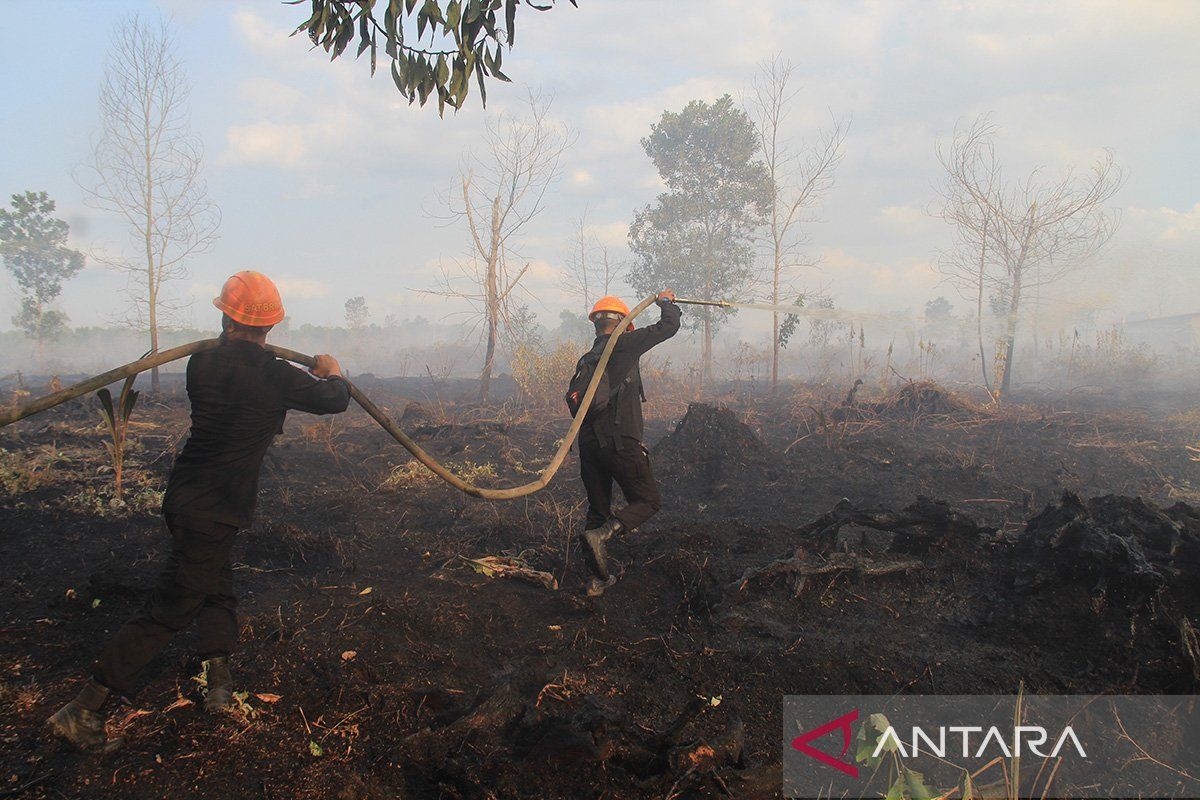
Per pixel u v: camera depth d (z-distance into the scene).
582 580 4.61
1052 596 4.04
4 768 2.60
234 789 2.60
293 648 3.52
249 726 2.92
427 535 5.57
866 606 4.22
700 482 7.57
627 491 4.42
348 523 5.80
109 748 2.73
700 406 8.41
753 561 4.79
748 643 3.75
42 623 3.77
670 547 5.00
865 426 10.18
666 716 3.19
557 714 3.12
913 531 4.81
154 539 5.27
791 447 8.73
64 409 10.18
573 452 8.78
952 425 10.48
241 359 3.00
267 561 4.86
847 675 3.47
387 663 3.45
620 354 4.36
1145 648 3.54
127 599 4.10
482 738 2.88
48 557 4.86
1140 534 4.33
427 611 3.99
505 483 7.38
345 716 3.04
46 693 3.11
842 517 4.99
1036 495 7.17
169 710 2.98
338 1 3.69
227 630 3.07
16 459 6.89
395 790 2.67
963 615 4.13
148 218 13.70
